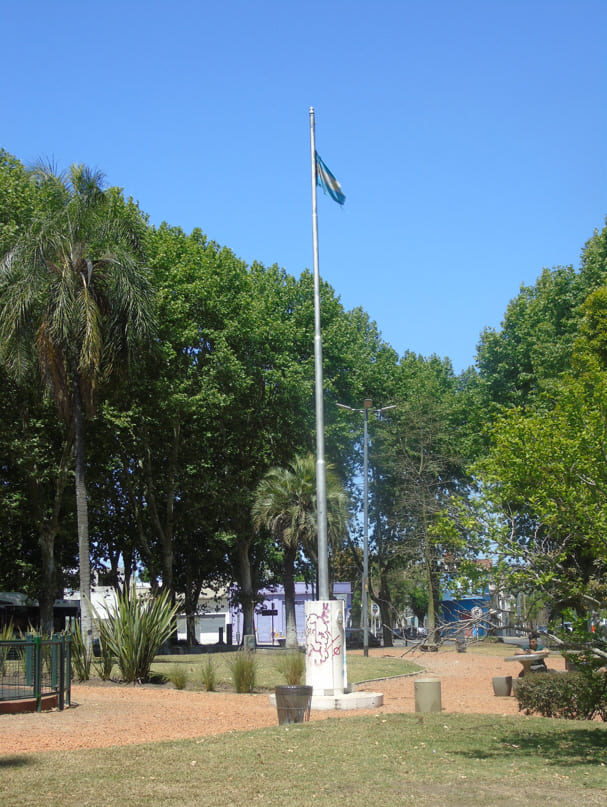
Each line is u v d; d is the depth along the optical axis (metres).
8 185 30.55
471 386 43.28
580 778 8.21
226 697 17.19
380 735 11.20
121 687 18.86
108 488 36.88
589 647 9.68
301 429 40.00
